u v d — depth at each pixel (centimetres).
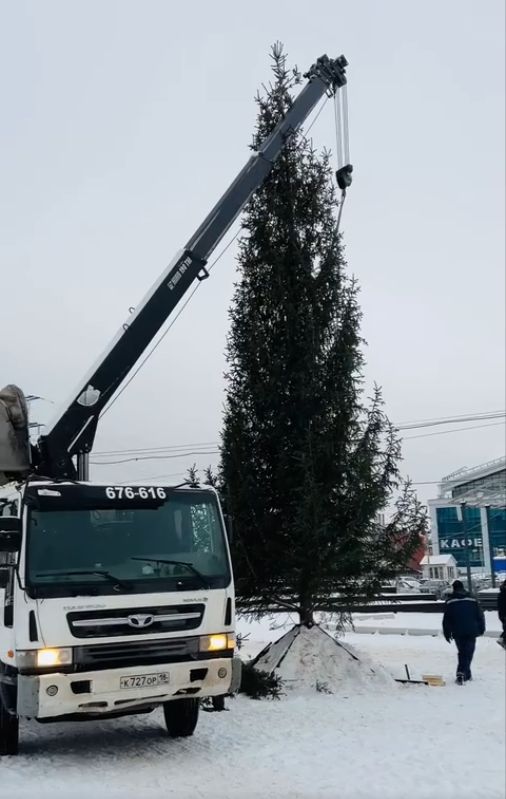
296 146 1535
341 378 1428
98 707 768
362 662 1352
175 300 1291
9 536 768
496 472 7331
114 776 752
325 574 1339
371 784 733
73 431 1138
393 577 1398
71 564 789
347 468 1374
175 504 861
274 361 1423
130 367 1222
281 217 1503
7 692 785
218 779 747
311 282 1460
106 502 828
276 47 1597
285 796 690
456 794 701
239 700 1193
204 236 1353
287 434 1418
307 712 1098
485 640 2009
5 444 1034
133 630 784
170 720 932
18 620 757
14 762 806
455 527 7250
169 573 823
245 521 1377
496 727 996
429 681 1355
